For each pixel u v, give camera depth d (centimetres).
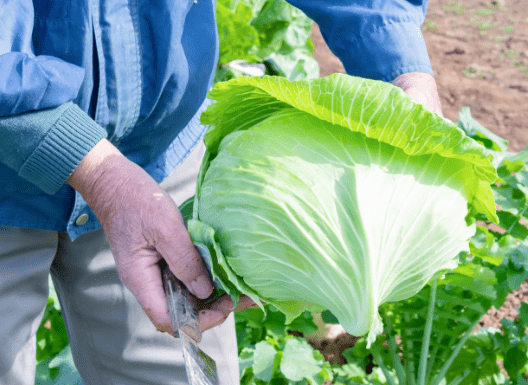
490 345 271
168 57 166
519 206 262
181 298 147
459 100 554
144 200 143
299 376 252
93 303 197
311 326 283
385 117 129
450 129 129
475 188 150
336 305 141
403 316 282
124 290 196
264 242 139
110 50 155
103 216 149
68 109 139
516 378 265
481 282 226
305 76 394
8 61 127
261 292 149
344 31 190
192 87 184
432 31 668
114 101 164
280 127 145
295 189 136
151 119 179
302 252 137
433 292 239
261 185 139
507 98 556
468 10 706
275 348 270
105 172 144
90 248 188
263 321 280
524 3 714
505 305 351
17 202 162
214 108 158
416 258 141
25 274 172
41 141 136
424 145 134
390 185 136
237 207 142
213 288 153
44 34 146
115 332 202
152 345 207
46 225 171
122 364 209
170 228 142
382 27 184
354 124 134
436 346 274
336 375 303
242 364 261
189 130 209
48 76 131
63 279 198
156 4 158
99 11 149
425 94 175
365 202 133
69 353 264
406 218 136
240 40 352
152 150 192
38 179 145
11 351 174
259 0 367
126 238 147
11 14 133
